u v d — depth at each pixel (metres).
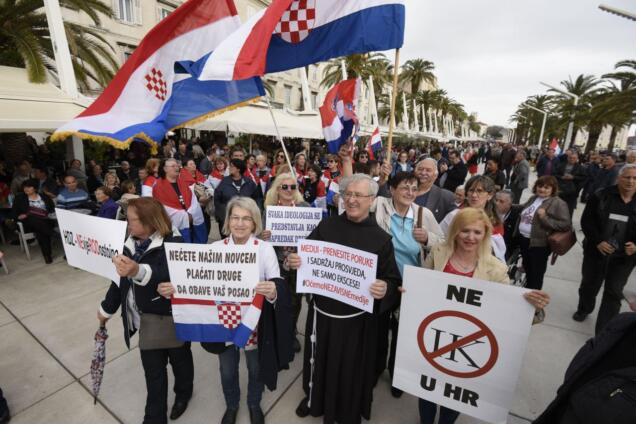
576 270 5.48
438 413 2.56
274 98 28.88
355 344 2.14
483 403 1.85
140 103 3.14
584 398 1.32
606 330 1.41
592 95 28.95
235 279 1.94
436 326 1.90
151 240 2.12
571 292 4.61
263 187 6.71
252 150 15.93
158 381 2.17
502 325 1.74
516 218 4.03
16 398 2.64
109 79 11.91
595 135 29.20
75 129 2.78
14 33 8.25
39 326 3.63
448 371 1.91
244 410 2.51
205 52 3.19
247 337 1.95
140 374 2.93
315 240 2.10
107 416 2.49
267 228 3.07
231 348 2.27
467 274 2.00
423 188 3.35
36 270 5.12
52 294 4.36
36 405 2.58
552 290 4.68
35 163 9.78
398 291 2.06
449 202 3.28
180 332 2.03
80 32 11.15
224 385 2.32
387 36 3.09
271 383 2.09
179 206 4.48
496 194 4.05
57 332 3.53
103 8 11.34
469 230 1.89
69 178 5.77
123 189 5.46
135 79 3.10
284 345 2.08
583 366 1.42
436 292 1.86
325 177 6.12
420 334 1.95
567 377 1.53
